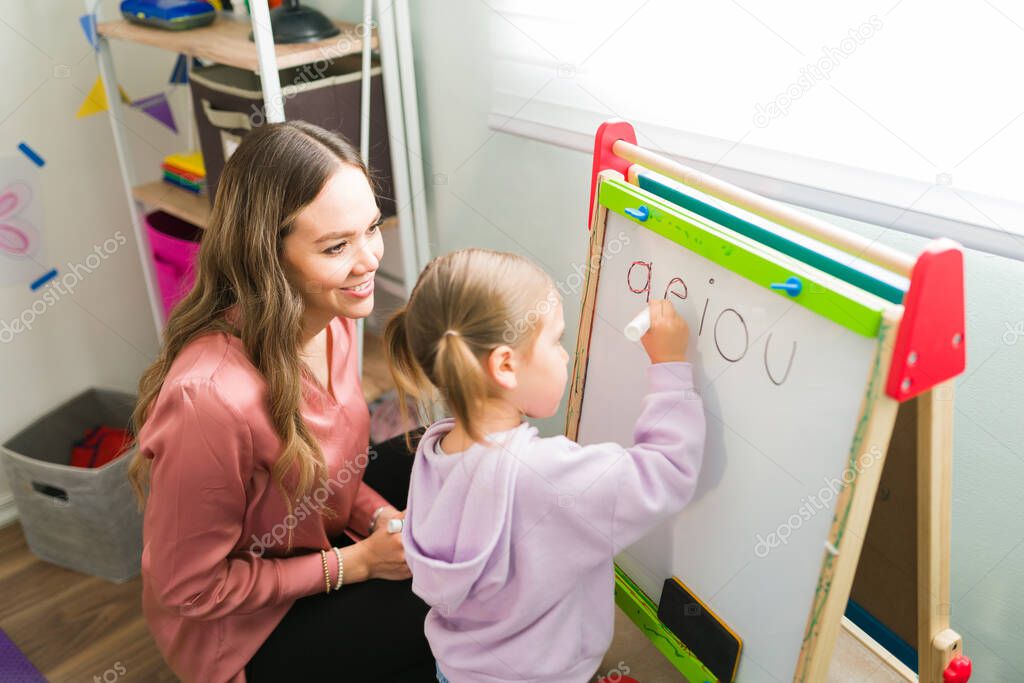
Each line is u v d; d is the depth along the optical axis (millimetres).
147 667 1497
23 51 1709
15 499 1703
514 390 898
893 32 1042
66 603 1641
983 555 1205
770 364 821
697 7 1224
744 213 876
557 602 943
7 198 1756
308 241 982
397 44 1637
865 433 731
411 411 1773
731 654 950
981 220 1033
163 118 1977
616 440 1079
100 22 1700
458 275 855
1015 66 961
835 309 733
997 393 1107
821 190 1159
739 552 910
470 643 953
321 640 1115
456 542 916
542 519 889
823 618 816
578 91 1435
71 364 1962
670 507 911
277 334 999
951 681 879
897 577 973
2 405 1864
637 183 1017
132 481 1146
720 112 1255
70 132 1822
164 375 1063
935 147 1052
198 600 1045
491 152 1642
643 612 1088
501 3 1479
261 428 1021
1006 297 1058
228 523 1047
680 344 926
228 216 990
